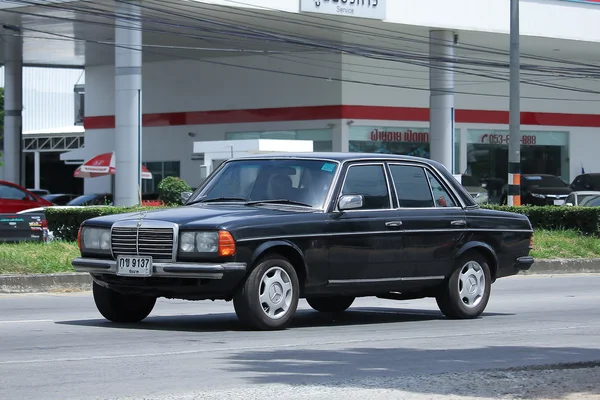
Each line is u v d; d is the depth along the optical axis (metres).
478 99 107.31
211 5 75.12
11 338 21.86
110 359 18.72
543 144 113.44
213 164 75.88
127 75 73.75
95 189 114.00
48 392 15.34
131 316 25.17
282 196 24.19
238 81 103.75
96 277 23.55
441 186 26.67
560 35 95.62
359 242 24.08
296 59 99.50
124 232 22.73
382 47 96.62
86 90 115.25
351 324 25.88
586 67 113.44
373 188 24.97
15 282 34.88
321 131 98.69
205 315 27.52
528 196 93.06
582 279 45.22
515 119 63.75
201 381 16.42
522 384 16.06
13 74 106.38
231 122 104.44
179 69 108.06
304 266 23.22
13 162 106.75
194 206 24.34
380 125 99.62
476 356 19.80
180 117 107.94
